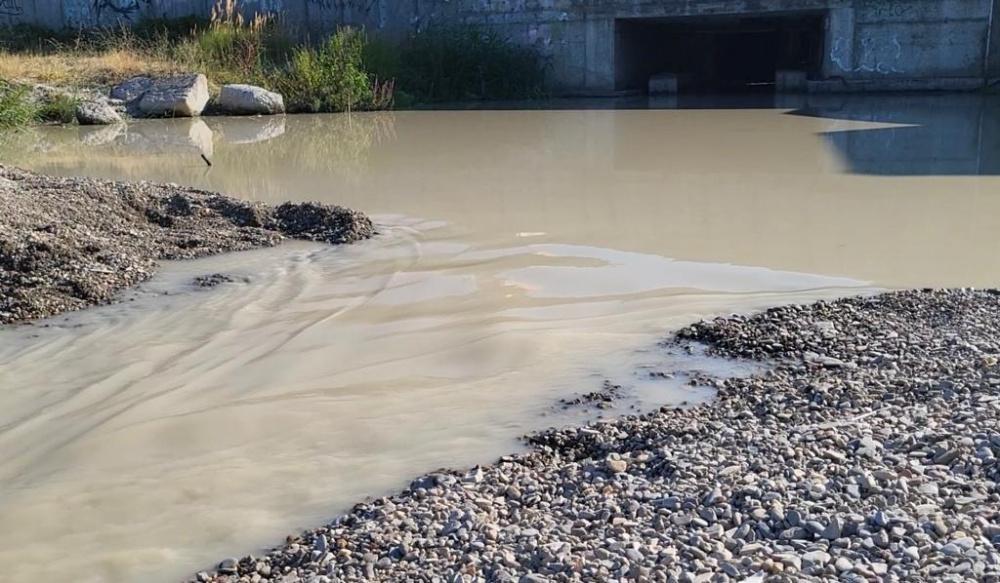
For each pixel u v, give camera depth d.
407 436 3.67
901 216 6.96
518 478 3.24
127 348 4.68
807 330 4.56
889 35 18.75
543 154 10.73
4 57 17.61
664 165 9.67
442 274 5.77
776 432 3.45
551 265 5.91
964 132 11.48
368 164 10.21
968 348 4.16
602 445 3.48
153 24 21.17
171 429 3.78
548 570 2.59
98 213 6.78
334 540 2.89
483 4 21.08
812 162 9.50
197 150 11.62
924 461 3.06
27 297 5.28
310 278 5.75
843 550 2.57
